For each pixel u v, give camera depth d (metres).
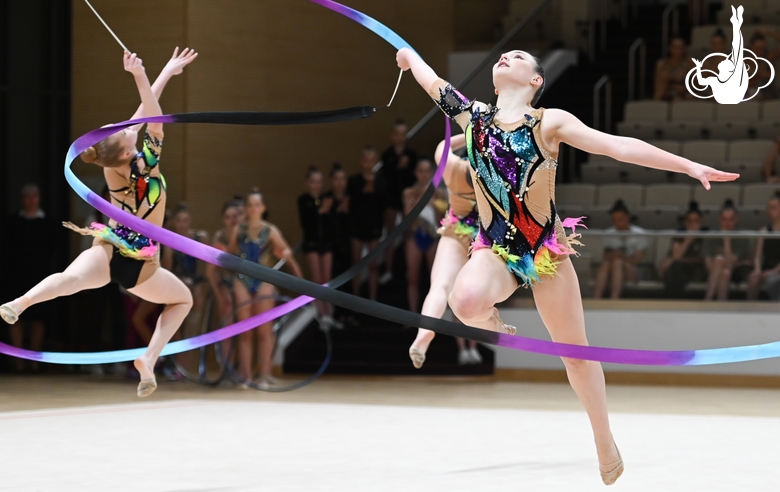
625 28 23.92
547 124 5.66
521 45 21.47
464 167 8.52
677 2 24.02
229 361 15.41
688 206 19.02
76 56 18.86
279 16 19.94
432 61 24.14
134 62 7.41
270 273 5.57
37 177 18.50
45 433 9.98
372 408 12.54
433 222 17.52
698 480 7.41
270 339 15.66
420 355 8.45
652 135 20.59
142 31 18.45
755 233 16.19
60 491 6.79
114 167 7.34
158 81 7.66
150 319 16.45
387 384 16.22
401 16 23.16
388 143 22.80
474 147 5.87
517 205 5.74
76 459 8.29
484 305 5.61
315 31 20.81
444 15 24.64
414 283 17.72
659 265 16.55
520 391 15.15
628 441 9.67
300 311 18.70
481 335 5.48
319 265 18.05
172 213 18.16
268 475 7.50
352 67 21.75
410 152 19.03
